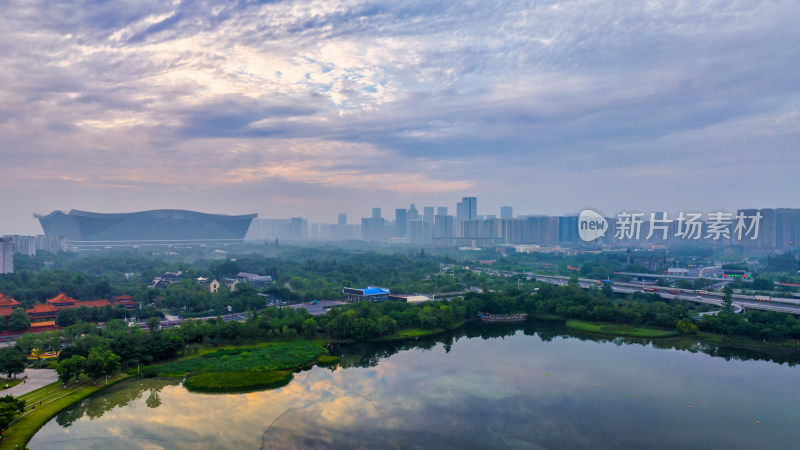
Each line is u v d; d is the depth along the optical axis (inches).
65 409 5836.6
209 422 5580.7
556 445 5128.0
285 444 5083.7
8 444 4894.2
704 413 5925.2
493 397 6412.4
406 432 5393.7
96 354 6678.2
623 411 5979.3
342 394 6505.9
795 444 5157.5
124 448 4943.4
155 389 6628.9
